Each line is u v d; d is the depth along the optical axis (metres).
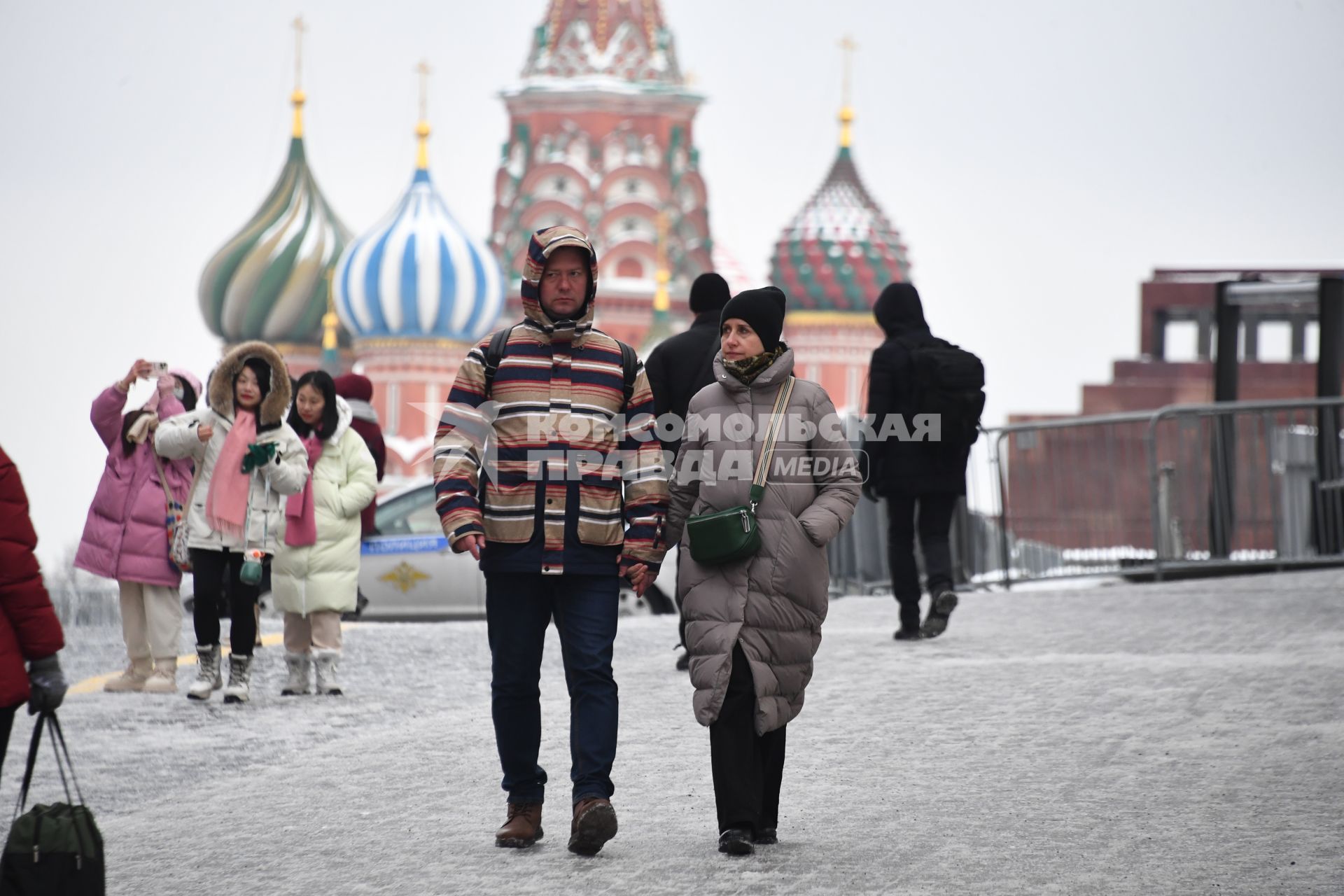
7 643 6.77
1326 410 23.66
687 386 13.02
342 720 13.20
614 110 148.88
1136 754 10.20
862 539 26.53
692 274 150.50
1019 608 18.52
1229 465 23.52
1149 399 90.44
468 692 14.62
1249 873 7.49
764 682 8.10
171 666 14.83
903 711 11.91
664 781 9.88
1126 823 8.48
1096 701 12.04
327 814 9.37
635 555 8.28
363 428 17.89
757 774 8.09
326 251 160.38
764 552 8.22
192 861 8.38
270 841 8.77
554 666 15.86
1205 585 20.14
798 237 161.88
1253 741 10.45
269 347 13.93
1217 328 25.58
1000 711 11.77
